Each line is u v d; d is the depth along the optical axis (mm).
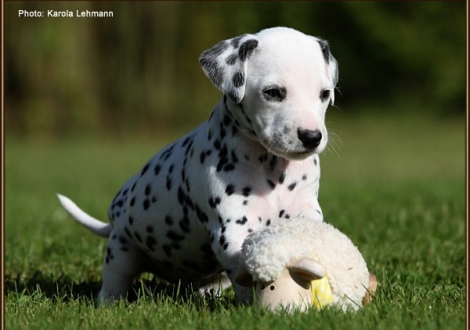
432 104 49281
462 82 49469
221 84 7461
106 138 36250
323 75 7414
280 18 47625
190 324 6645
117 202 8859
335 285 6809
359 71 49625
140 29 35688
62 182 23469
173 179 8141
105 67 35656
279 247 6676
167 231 8203
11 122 35938
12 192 21062
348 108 48750
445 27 50125
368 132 41812
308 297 6707
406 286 8578
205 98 37125
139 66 36031
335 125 43938
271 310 6676
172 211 8125
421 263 9805
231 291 8805
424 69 49562
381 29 49156
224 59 7488
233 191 7504
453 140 38375
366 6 49250
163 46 36031
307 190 7762
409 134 41156
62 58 34094
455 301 7578
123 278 8766
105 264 8844
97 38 34969
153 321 6805
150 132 36844
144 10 35594
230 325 6520
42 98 34656
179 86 36844
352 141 38375
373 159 30984
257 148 7512
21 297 8281
